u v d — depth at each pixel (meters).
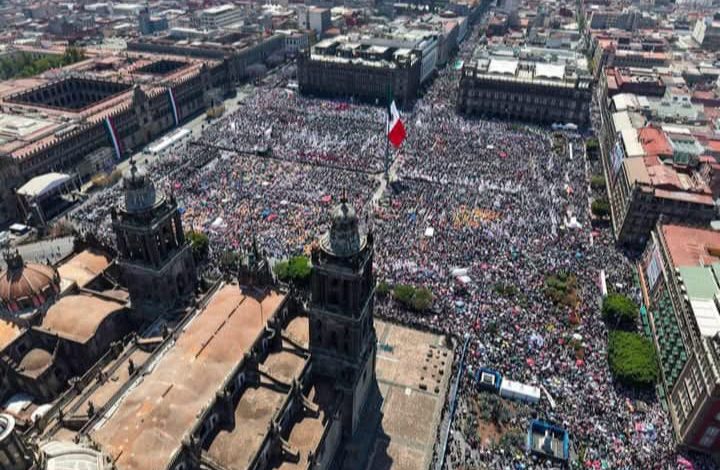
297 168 182.50
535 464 85.19
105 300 97.12
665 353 102.75
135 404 68.44
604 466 83.94
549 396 95.81
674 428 90.56
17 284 89.12
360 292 75.00
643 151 161.50
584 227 151.38
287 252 135.25
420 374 102.81
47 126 182.88
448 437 89.69
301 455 73.94
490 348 106.44
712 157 158.25
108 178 174.75
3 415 46.47
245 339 80.94
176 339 81.56
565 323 113.06
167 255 91.62
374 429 92.31
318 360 83.31
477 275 127.44
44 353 88.25
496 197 163.88
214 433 72.19
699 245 116.38
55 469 48.94
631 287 126.50
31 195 151.62
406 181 173.12
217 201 159.12
